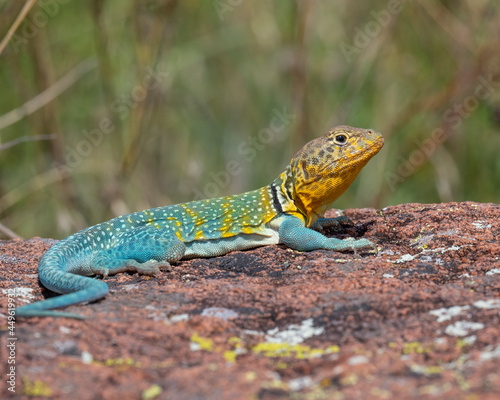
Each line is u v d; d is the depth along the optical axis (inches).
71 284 181.0
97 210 391.9
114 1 391.5
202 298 169.5
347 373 117.4
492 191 393.7
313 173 226.5
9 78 385.4
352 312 152.1
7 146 292.5
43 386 119.9
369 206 398.3
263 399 112.2
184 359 133.8
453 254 191.6
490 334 129.9
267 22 419.5
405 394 108.0
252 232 233.1
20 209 394.9
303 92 388.2
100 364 131.0
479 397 101.9
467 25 406.6
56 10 386.3
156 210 235.3
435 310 148.3
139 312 158.2
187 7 418.9
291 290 169.8
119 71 395.5
